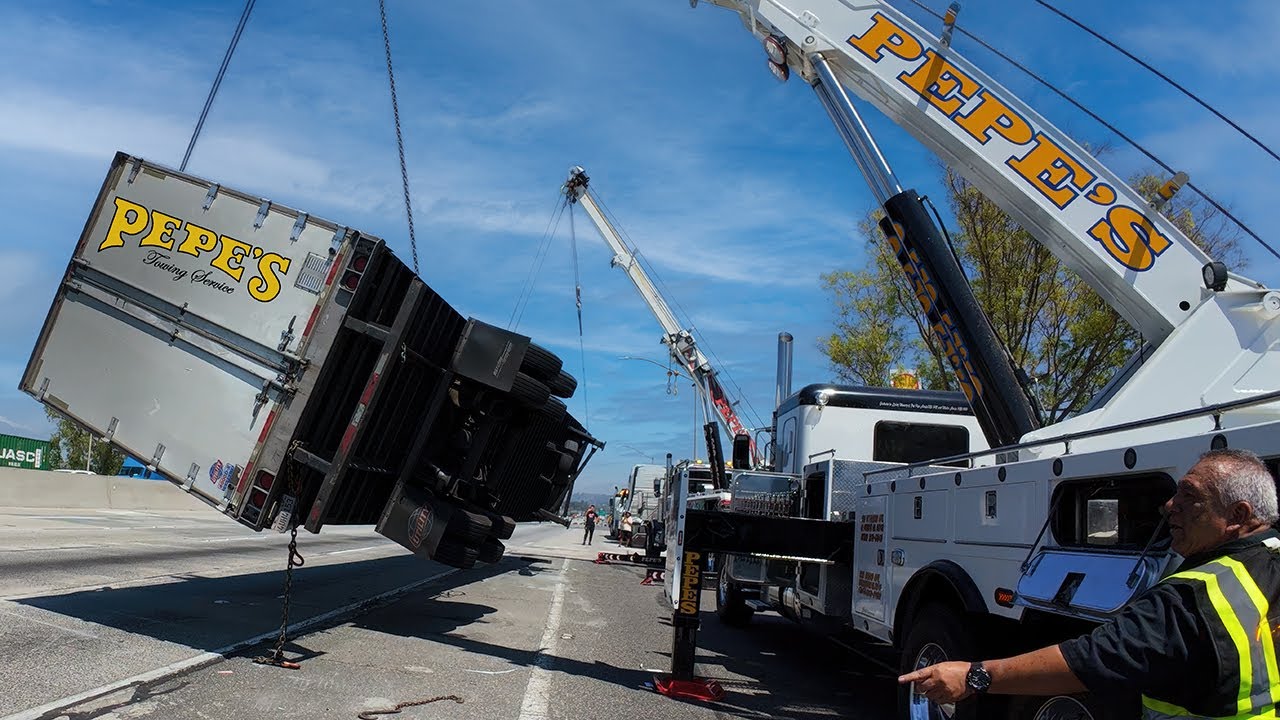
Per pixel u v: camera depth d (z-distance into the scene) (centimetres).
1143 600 247
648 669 834
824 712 726
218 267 815
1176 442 379
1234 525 249
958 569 548
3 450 3978
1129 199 641
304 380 769
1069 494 453
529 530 5566
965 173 705
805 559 761
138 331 827
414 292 790
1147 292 619
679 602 757
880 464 828
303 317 783
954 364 688
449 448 969
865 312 2612
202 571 1250
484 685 702
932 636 557
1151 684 237
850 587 777
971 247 1909
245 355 789
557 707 651
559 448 1526
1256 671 230
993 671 257
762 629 1227
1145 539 401
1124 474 409
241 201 821
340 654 772
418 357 835
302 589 1169
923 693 267
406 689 664
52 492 2561
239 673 662
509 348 898
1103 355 1830
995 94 688
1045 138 667
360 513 891
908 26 729
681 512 787
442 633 938
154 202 845
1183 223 1477
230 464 776
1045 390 1912
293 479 768
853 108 745
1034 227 672
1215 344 571
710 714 676
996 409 653
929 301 701
